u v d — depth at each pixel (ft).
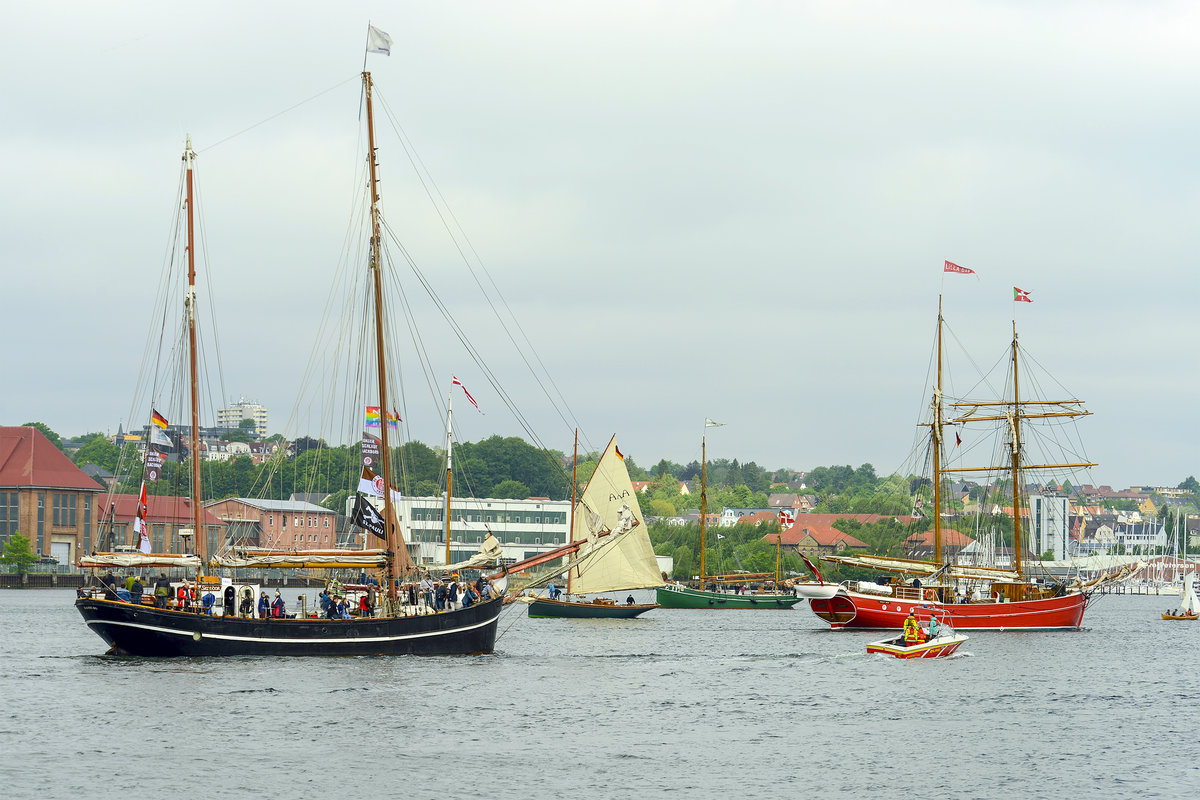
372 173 290.97
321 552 277.64
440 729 201.57
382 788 163.43
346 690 234.17
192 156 303.89
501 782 167.94
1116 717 230.89
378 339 290.35
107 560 267.80
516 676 266.98
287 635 265.75
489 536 298.97
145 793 158.92
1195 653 375.45
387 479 286.66
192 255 302.66
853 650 354.54
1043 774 179.32
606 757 184.96
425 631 279.69
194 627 261.44
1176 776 179.11
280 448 328.29
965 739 204.54
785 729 211.00
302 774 169.58
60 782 163.73
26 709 211.20
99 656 291.79
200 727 197.77
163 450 282.15
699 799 161.89
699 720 218.38
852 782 172.55
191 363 302.25
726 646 367.86
